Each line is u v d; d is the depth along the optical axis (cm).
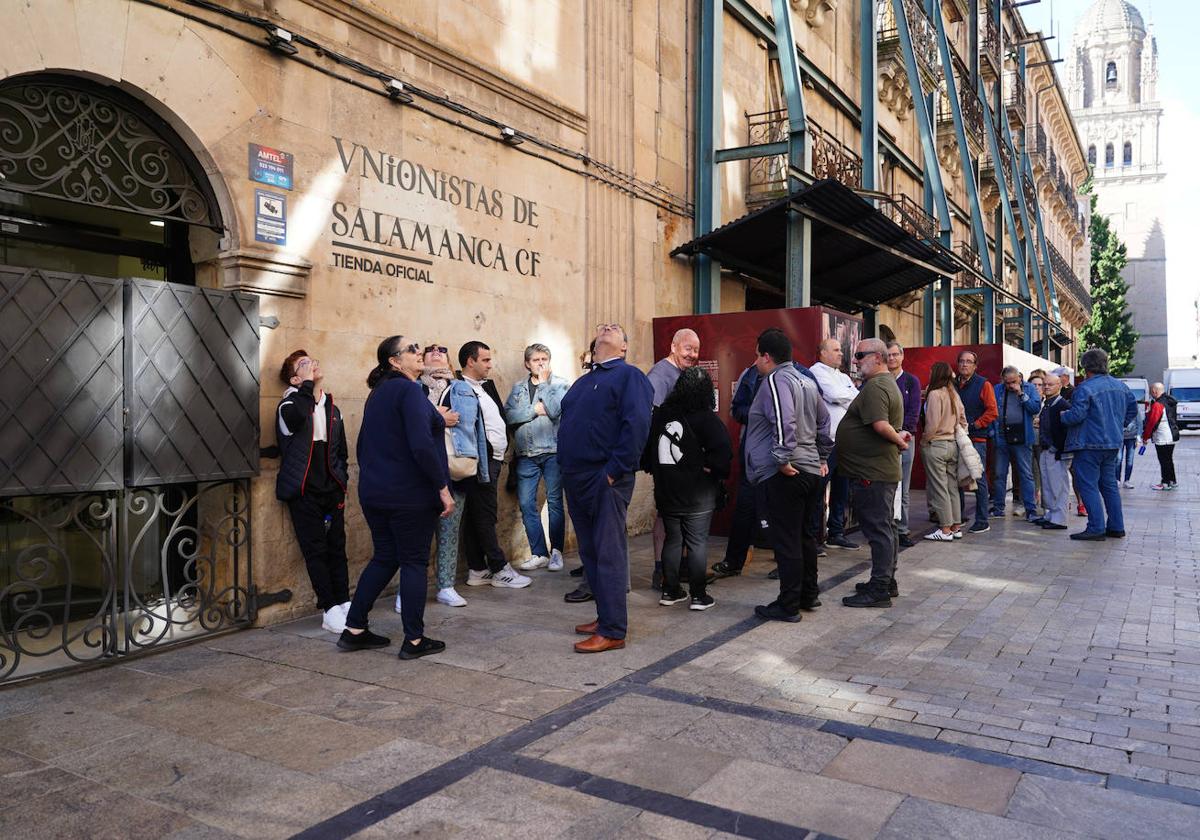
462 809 297
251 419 521
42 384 424
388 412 468
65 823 288
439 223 669
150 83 476
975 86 2188
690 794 308
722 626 538
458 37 687
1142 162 8931
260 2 533
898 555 786
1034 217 2908
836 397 738
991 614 565
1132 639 505
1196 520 1024
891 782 317
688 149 1017
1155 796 306
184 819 291
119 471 456
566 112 808
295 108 556
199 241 535
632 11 910
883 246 1049
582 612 580
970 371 948
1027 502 1021
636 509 926
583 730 368
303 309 564
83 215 504
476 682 431
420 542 472
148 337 466
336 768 330
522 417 709
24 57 421
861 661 464
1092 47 9450
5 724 376
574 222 823
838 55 1469
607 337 508
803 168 985
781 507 548
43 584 508
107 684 429
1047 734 362
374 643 492
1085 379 885
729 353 864
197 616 505
